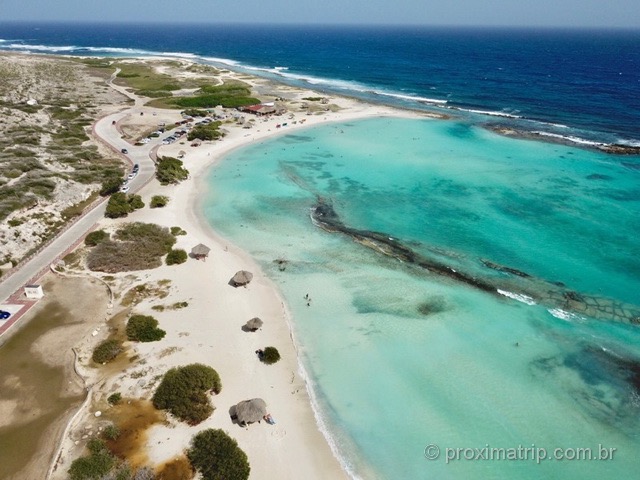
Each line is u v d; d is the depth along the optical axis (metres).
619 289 44.69
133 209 60.00
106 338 37.09
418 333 38.94
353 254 51.19
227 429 29.53
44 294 42.50
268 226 57.69
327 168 77.88
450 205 63.28
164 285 44.47
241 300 42.75
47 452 27.55
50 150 78.31
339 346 37.50
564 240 53.66
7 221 52.66
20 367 34.16
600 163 78.44
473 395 32.88
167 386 31.36
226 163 79.94
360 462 27.97
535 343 37.81
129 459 27.11
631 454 28.66
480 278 46.69
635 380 34.22
